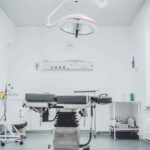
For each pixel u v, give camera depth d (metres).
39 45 5.61
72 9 4.76
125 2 4.46
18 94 5.00
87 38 5.60
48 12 4.93
